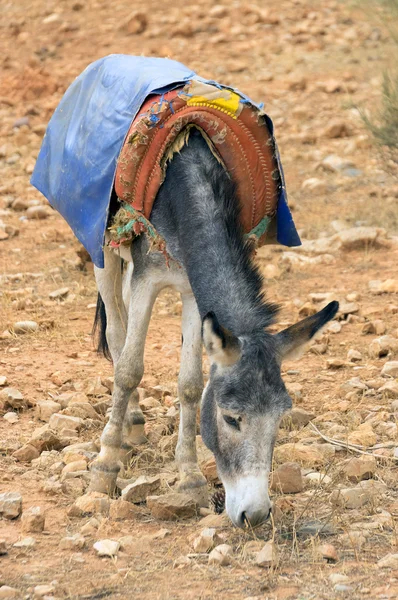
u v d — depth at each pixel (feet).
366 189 73.77
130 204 31.24
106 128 33.47
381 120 72.28
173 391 40.83
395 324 48.93
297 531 28.04
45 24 124.67
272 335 26.78
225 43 115.24
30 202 72.43
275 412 25.36
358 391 40.34
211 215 29.66
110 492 31.32
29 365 43.60
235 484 25.34
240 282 28.30
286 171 78.89
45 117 95.81
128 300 37.04
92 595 24.32
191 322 31.63
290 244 33.06
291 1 128.57
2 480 31.99
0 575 25.38
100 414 38.47
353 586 24.58
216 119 30.73
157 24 121.80
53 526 28.66
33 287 55.57
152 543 27.53
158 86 31.60
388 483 31.89
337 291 54.19
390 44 107.45
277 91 99.09
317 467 33.24
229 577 25.23
